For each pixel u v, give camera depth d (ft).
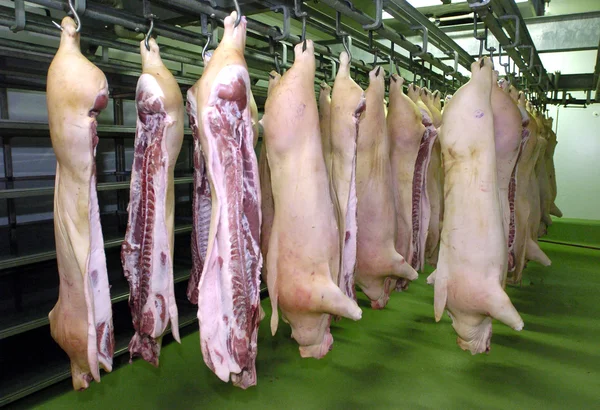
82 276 5.18
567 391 8.13
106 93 5.04
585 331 10.68
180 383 8.63
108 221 13.15
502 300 6.72
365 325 10.99
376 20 7.29
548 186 17.65
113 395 8.27
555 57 26.73
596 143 26.63
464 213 6.86
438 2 11.68
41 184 10.42
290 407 7.68
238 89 5.26
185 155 16.90
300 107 5.97
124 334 10.47
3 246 9.73
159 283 5.85
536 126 11.12
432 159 11.39
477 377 8.59
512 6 8.05
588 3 17.12
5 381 8.45
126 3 8.64
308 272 6.18
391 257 8.14
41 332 11.02
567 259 17.26
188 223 12.57
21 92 12.44
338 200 6.87
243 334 5.60
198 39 7.38
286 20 7.00
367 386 8.29
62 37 5.05
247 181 5.62
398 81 9.14
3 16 6.13
